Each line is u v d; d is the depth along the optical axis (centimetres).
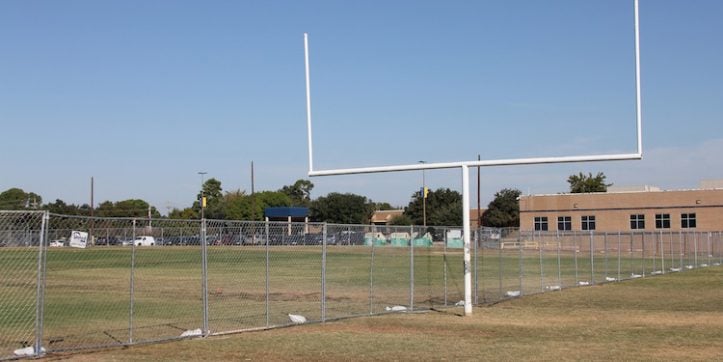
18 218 2041
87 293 2248
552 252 5609
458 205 10806
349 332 1505
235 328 1553
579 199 7956
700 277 3231
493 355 1238
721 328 1598
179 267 3106
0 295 2131
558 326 1623
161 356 1205
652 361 1186
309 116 1975
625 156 1731
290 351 1266
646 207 7581
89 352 1234
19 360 1150
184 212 11450
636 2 1736
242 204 10888
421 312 1880
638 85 1728
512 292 2419
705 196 7288
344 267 3206
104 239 2102
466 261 1809
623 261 4469
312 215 11000
